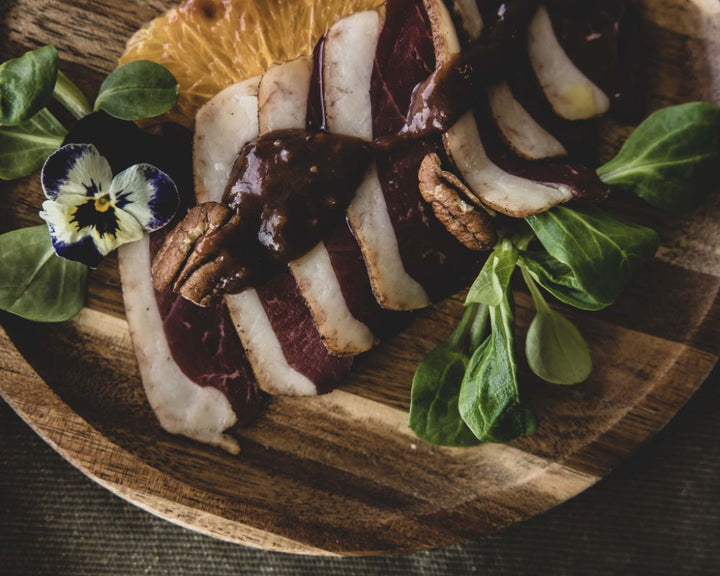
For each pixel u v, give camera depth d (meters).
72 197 0.35
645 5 0.37
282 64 0.35
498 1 0.35
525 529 0.39
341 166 0.35
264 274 0.35
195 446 0.37
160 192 0.36
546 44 0.36
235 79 0.36
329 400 0.37
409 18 0.35
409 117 0.35
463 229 0.35
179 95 0.36
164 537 0.39
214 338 0.37
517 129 0.36
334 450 0.37
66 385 0.37
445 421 0.36
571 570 0.39
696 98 0.37
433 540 0.36
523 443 0.37
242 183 0.35
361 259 0.35
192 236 0.35
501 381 0.35
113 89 0.35
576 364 0.36
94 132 0.36
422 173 0.35
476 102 0.35
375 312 0.36
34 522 0.39
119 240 0.36
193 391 0.37
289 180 0.34
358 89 0.35
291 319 0.36
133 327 0.36
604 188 0.35
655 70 0.37
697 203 0.36
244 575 0.39
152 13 0.37
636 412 0.37
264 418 0.37
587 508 0.39
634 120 0.37
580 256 0.35
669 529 0.39
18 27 0.37
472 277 0.37
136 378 0.37
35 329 0.37
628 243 0.35
